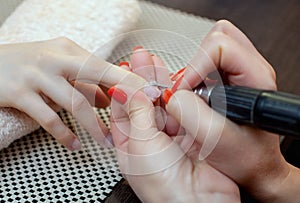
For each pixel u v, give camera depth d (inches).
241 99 15.4
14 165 19.7
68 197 18.6
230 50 16.7
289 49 26.9
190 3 29.6
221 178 17.4
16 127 19.9
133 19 25.5
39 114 19.8
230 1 30.2
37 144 20.6
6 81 20.1
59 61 19.9
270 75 17.0
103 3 25.3
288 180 18.1
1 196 18.5
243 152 16.8
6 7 27.9
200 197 16.6
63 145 20.3
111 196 18.6
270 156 17.2
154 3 29.2
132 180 17.4
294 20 29.1
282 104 14.4
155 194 16.9
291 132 14.3
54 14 24.8
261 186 18.0
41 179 19.2
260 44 27.2
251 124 15.3
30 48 21.1
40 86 19.9
